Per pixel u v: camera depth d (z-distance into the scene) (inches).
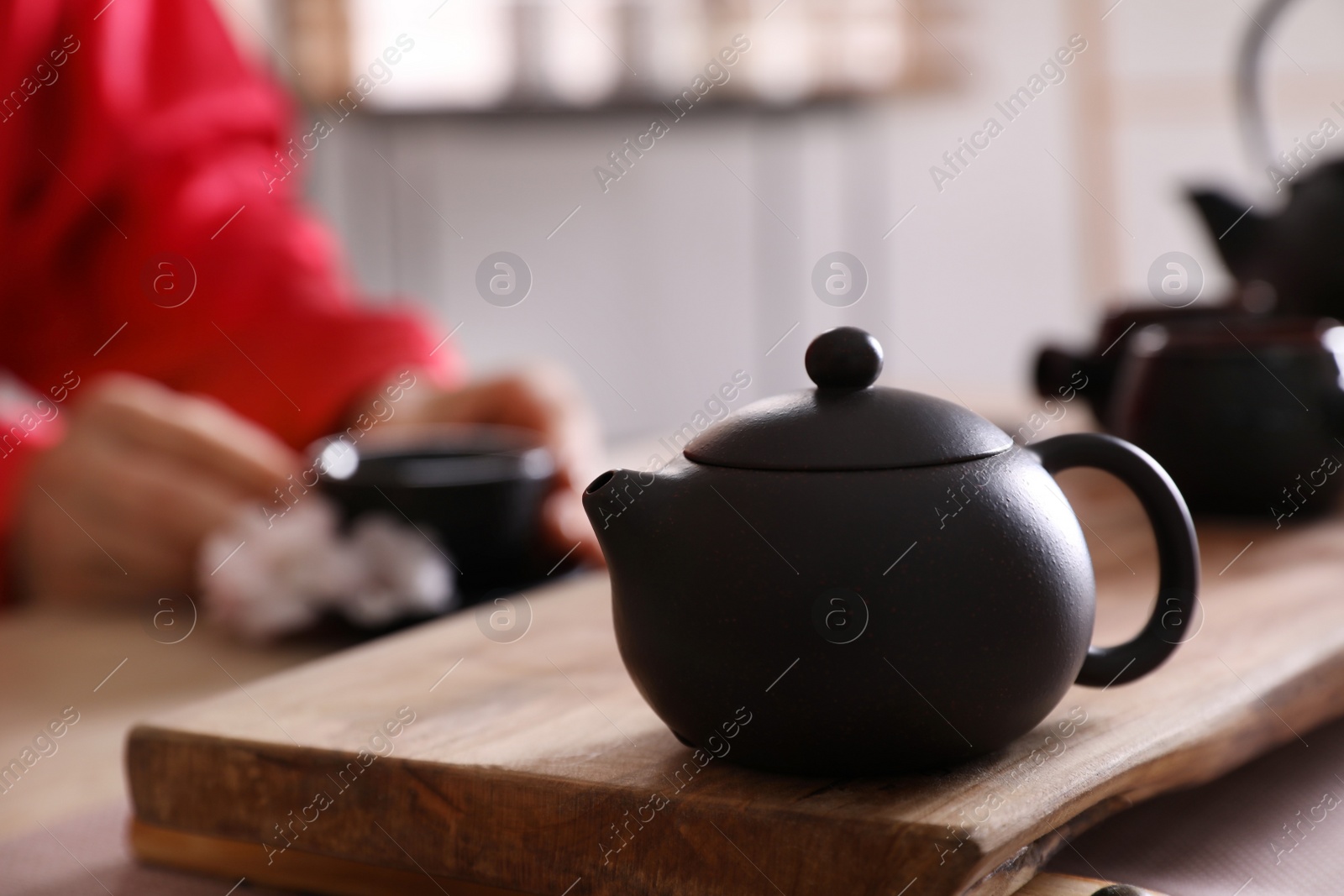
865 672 28.1
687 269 125.0
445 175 117.2
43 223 54.0
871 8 113.7
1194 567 29.8
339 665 33.3
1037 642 28.4
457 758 29.7
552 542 40.2
